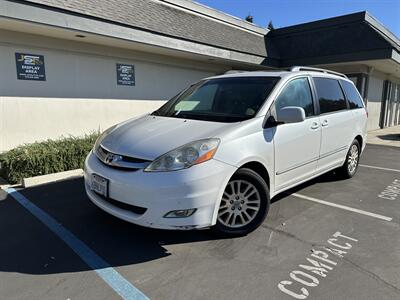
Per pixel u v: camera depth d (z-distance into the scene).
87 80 7.95
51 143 6.07
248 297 2.48
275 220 3.87
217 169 2.99
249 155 3.25
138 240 3.35
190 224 2.94
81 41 7.57
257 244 3.28
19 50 6.68
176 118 3.78
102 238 3.38
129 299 2.45
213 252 3.12
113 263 2.93
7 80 6.60
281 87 3.88
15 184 5.23
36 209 4.14
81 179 5.48
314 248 3.22
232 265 2.91
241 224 3.41
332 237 3.46
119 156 3.10
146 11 8.61
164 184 2.82
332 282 2.67
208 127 3.30
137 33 7.63
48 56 7.16
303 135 4.02
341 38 11.71
